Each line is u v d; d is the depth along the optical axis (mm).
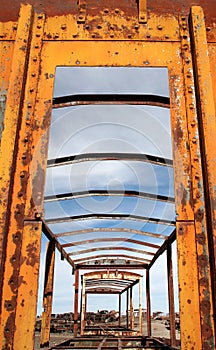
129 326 16578
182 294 2930
